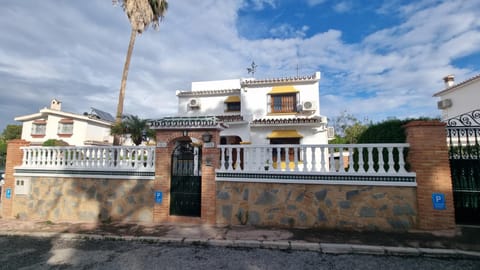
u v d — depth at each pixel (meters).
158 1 14.06
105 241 5.44
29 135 25.66
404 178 5.43
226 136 15.65
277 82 16.20
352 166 5.79
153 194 6.75
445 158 5.24
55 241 5.48
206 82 20.28
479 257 4.21
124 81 13.71
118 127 13.58
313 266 4.08
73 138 24.50
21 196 7.54
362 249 4.59
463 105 15.00
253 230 5.78
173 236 5.45
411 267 4.00
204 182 6.49
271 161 6.25
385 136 6.39
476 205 5.38
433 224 5.16
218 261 4.31
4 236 5.89
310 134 14.53
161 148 6.80
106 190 7.02
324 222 5.76
